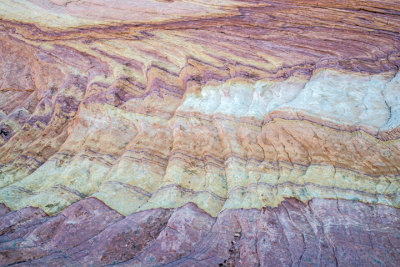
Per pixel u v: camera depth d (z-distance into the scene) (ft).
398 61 29.35
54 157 29.94
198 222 22.65
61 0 46.60
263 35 35.88
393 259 17.99
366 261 18.30
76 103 36.47
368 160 23.06
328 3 37.29
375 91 27.50
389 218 19.81
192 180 26.08
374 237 19.21
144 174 27.12
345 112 26.20
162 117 31.50
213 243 21.31
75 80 38.86
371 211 20.49
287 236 20.62
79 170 27.96
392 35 32.22
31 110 38.65
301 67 31.48
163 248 21.22
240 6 40.01
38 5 46.44
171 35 38.32
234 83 31.48
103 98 33.94
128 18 41.65
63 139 32.91
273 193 23.57
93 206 24.31
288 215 21.81
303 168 24.50
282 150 26.03
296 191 23.11
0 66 43.96
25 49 43.93
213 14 39.58
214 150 27.63
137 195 25.63
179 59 36.17
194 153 27.84
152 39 38.65
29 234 22.70
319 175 23.54
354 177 22.52
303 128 26.40
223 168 26.68
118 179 26.45
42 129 34.94
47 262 20.80
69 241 22.24
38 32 43.65
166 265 20.26
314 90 28.68
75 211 23.95
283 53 33.42
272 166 25.45
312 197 22.41
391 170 21.90
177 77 35.29
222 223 22.38
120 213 24.17
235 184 24.99
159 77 34.73
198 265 20.04
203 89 32.19
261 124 28.37
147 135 30.19
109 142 30.50
